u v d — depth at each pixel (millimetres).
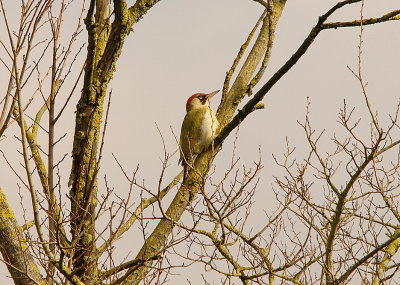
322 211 14234
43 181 10047
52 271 9969
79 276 10398
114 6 11312
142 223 9969
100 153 9852
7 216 10078
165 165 9977
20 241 9781
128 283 11258
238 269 12766
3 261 9773
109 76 11516
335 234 11992
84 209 10430
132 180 9742
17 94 8812
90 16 11133
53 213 9812
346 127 11367
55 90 9906
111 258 9945
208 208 10703
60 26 9719
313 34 10477
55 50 9570
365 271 12305
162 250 9906
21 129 8930
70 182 11180
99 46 11438
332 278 11969
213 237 12445
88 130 11258
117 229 9797
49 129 9711
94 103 11375
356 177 11453
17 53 9469
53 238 10047
